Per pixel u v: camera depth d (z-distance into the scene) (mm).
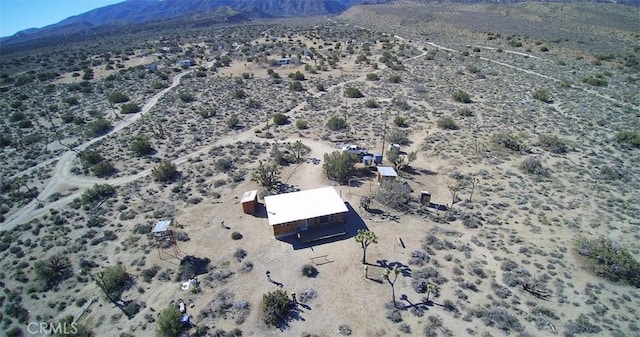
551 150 56594
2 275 36062
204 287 32906
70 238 41250
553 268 33156
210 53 164125
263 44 176875
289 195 42844
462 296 30641
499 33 164750
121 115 84125
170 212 44719
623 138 58781
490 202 43812
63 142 70250
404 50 147750
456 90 91125
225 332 28219
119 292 32875
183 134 71000
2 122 81875
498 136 59719
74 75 123812
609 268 32031
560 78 99000
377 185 49000
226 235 40062
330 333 27859
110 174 56375
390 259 35469
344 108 81688
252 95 96500
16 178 56188
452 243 37312
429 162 54781
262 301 30969
